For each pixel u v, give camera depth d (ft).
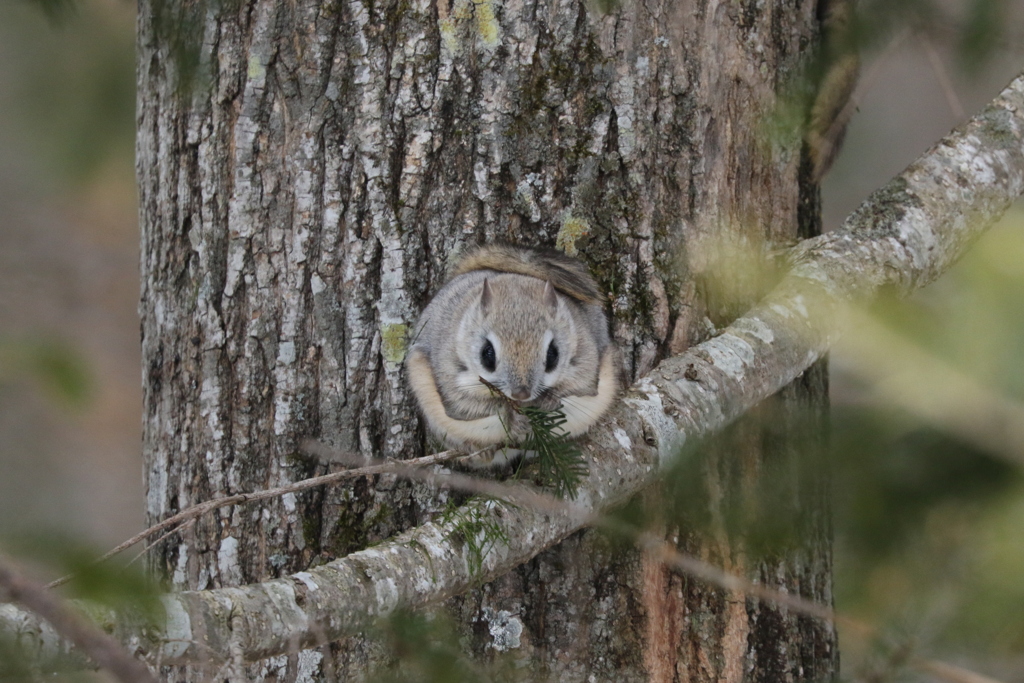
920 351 13.16
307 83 26.14
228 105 26.58
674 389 24.39
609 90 26.12
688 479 24.73
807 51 28.02
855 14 25.45
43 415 63.36
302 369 26.58
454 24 25.86
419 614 19.94
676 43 26.37
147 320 28.73
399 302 26.32
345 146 26.18
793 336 25.04
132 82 40.32
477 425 26.78
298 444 26.55
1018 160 27.84
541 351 26.11
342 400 26.50
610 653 25.52
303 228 26.40
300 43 26.09
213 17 26.32
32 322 70.69
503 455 27.25
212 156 26.78
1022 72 29.50
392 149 26.12
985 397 12.86
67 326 72.28
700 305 26.58
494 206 26.23
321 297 26.45
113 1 35.27
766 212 27.73
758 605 25.93
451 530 21.03
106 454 65.05
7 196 78.38
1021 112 28.37
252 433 26.73
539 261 26.02
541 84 26.02
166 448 27.94
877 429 17.30
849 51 25.53
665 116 26.43
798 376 26.32
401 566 19.99
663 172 26.50
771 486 20.97
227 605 17.71
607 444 23.41
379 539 26.14
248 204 26.61
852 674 17.42
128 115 40.68
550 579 25.57
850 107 27.02
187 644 16.81
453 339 26.71
